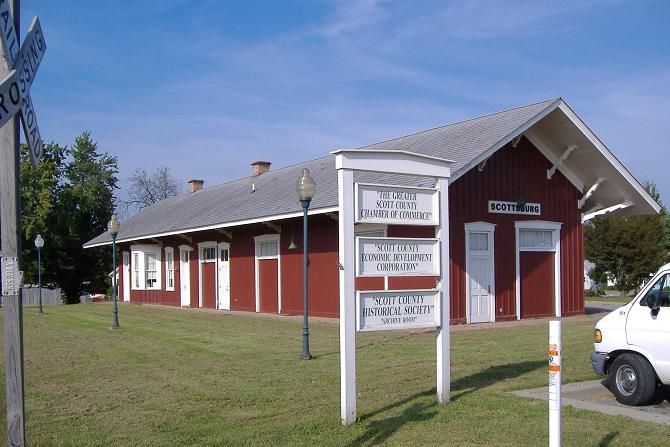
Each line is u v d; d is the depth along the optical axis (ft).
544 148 71.82
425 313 27.78
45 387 33.81
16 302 13.79
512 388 31.48
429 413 26.68
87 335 60.08
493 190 67.51
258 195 87.56
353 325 25.59
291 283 75.00
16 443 13.80
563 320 68.33
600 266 139.33
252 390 31.86
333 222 67.72
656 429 23.93
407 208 27.53
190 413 27.45
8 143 13.64
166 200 138.51
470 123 73.67
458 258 64.23
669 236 151.02
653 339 28.19
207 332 59.67
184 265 102.01
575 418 25.68
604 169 71.26
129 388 33.17
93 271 167.12
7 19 12.51
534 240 71.56
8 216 13.66
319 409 27.76
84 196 163.84
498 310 67.21
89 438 23.99
